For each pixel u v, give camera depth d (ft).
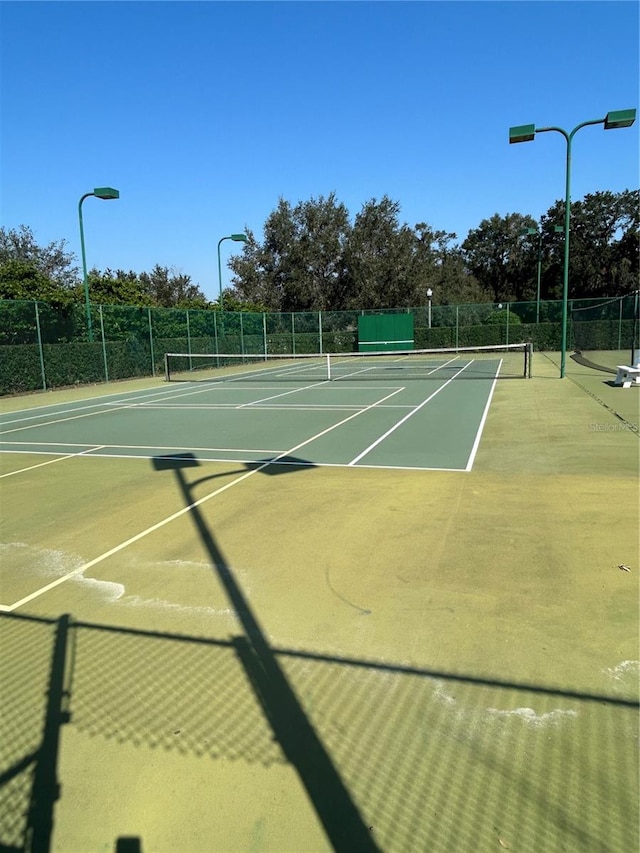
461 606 13.11
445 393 56.49
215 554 16.70
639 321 80.02
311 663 11.16
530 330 120.26
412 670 10.79
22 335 67.41
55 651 11.98
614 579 14.12
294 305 167.43
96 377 78.54
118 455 31.55
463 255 254.88
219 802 7.97
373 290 161.38
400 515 19.42
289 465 27.50
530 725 9.18
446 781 8.13
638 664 10.69
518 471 24.70
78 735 9.43
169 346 93.20
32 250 150.00
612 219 205.98
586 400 46.98
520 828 7.35
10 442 37.04
